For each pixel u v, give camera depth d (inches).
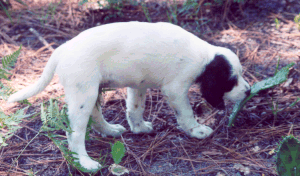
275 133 72.1
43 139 73.2
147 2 104.7
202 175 67.5
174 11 99.0
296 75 81.2
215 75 68.5
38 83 66.7
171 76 68.4
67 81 65.2
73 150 67.4
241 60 85.8
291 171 62.6
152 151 70.9
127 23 67.3
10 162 70.2
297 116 74.3
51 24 97.9
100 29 66.3
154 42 66.7
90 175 66.5
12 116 68.7
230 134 72.8
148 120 76.5
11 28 96.8
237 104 72.6
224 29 94.0
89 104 66.0
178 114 71.0
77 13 101.0
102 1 104.5
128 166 69.4
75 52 65.1
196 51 68.1
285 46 87.6
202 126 72.7
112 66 66.4
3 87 70.3
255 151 70.1
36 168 69.3
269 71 82.7
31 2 108.7
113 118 77.2
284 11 95.3
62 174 68.5
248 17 95.7
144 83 69.2
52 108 66.0
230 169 67.9
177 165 69.1
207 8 98.7
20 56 89.0
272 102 74.7
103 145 72.4
